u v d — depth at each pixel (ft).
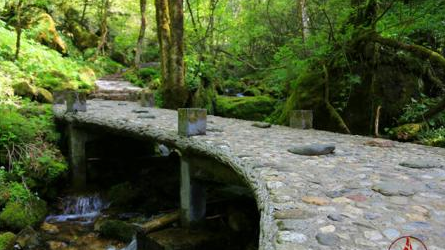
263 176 12.41
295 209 9.50
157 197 26.91
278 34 46.29
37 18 53.31
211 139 19.01
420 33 31.35
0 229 21.56
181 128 19.93
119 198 26.96
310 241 7.81
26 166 25.58
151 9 74.23
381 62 29.14
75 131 29.27
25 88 35.81
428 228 8.29
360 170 13.24
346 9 29.19
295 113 24.11
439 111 25.52
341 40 29.48
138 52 62.39
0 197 22.79
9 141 26.63
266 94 50.29
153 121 24.85
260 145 17.69
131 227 20.92
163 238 19.04
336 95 29.91
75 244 20.83
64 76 44.09
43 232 22.16
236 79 61.72
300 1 37.32
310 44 31.60
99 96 44.50
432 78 29.09
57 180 27.61
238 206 22.43
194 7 52.85
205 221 20.74
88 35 72.95
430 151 16.93
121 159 32.86
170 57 40.47
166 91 41.04
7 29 47.91
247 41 49.83
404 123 27.73
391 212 9.23
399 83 28.91
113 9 80.38
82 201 26.96
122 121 24.79
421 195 10.44
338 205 9.75
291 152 16.19
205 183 20.47
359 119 29.01
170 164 32.22
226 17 49.16
